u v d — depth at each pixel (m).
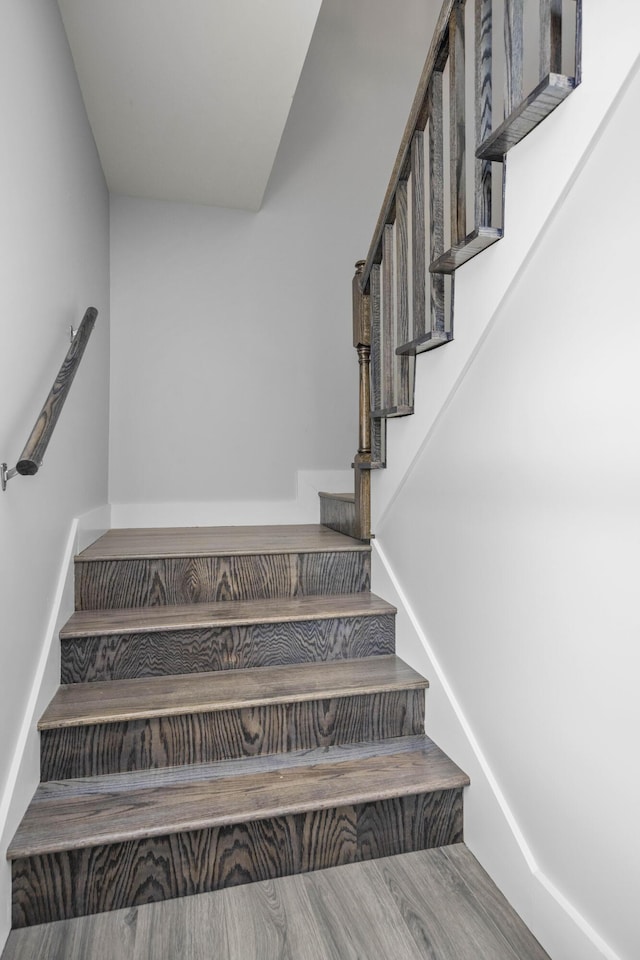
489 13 1.28
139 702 1.57
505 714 1.35
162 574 2.04
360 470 2.30
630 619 0.97
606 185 1.01
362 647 1.96
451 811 1.50
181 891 1.31
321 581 2.19
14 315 1.31
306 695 1.63
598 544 1.04
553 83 1.04
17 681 1.33
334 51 3.40
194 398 3.14
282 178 3.29
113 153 2.63
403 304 1.88
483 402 1.43
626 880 0.97
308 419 3.31
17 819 1.27
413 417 1.83
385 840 1.45
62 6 1.77
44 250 1.59
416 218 1.72
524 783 1.27
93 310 2.01
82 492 2.24
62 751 1.47
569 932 1.10
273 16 1.83
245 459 3.21
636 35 0.92
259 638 1.85
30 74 1.46
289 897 1.31
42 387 1.57
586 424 1.07
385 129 3.46
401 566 1.97
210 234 3.18
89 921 1.24
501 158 1.31
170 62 2.03
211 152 2.63
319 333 3.33
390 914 1.26
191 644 1.79
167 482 3.10
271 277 3.26
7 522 1.25
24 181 1.40
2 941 1.16
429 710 1.72
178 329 3.12
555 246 1.15
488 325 1.38
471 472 1.50
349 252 3.38
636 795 0.96
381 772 1.52
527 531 1.26
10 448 1.29
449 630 1.62
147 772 1.51
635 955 0.95
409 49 3.52
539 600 1.22
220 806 1.36
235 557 2.11
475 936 1.21
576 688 1.10
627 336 0.97
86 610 1.97
